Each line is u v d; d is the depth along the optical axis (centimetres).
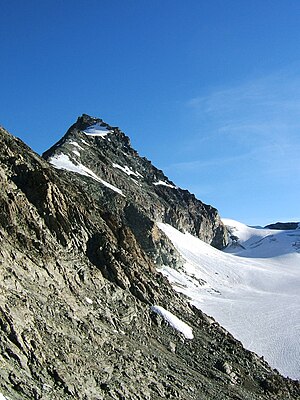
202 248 18875
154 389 3738
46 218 4959
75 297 4194
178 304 6169
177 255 14050
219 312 10738
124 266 5622
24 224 4403
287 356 8075
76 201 5934
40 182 5141
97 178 15150
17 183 5072
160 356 4553
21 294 3434
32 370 2902
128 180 18050
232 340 6178
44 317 3434
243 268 17475
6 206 4262
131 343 4316
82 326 3766
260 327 9731
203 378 4662
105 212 6562
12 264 3706
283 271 19225
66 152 15325
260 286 16075
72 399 2914
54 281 4059
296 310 11281
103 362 3569
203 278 14700
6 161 5244
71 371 3141
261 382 5375
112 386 3350
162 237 13562
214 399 4291
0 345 2870
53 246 4566
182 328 5469
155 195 19738
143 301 5456
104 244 5456
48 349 3150
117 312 4681
